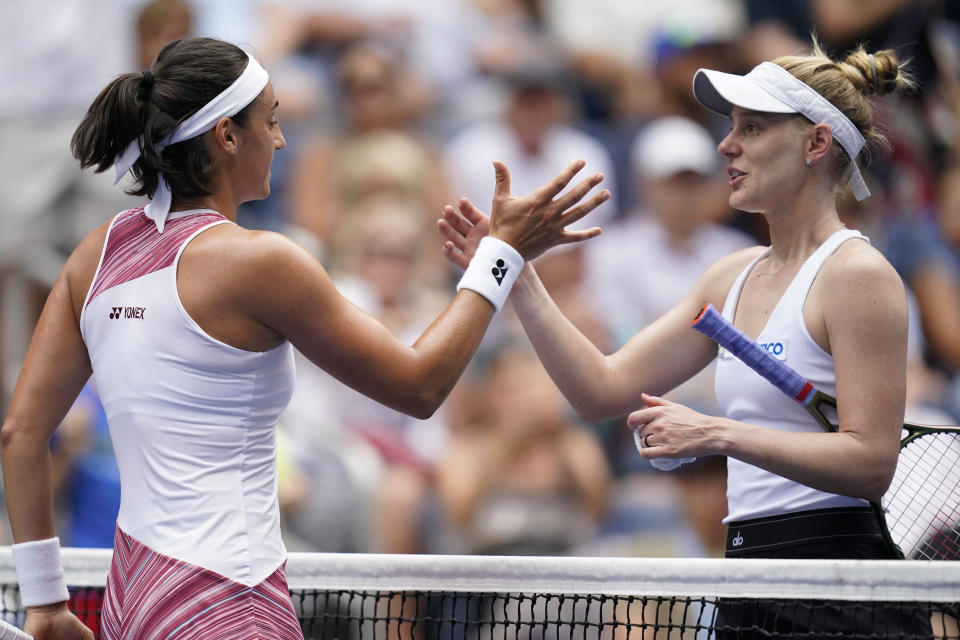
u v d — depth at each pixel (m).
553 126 29.38
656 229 28.42
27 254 25.02
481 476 23.73
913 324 28.44
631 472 24.47
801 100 10.52
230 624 8.96
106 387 9.43
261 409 9.35
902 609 10.66
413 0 31.17
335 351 9.36
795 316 10.41
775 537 10.64
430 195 28.22
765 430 9.97
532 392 24.42
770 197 10.73
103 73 26.25
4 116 25.42
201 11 30.17
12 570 11.59
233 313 9.16
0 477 21.05
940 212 30.28
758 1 32.19
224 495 9.15
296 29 30.59
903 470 11.41
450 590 11.31
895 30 31.31
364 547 22.17
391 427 24.00
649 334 11.96
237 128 9.60
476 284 10.23
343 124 29.50
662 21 31.89
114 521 20.56
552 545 23.31
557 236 10.70
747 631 11.05
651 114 30.88
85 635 10.03
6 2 25.53
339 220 27.53
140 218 9.69
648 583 10.72
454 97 30.47
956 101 31.09
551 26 31.95
